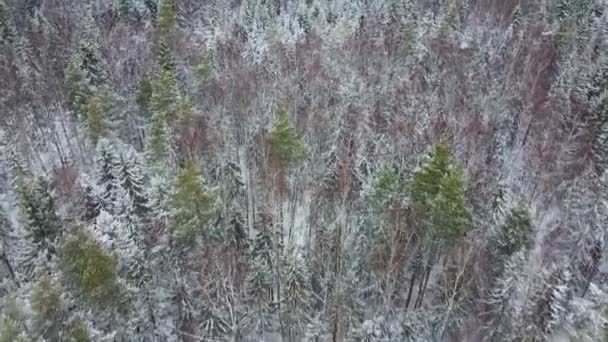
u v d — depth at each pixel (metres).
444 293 38.22
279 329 40.28
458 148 47.59
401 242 37.59
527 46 64.00
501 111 56.53
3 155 58.06
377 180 38.28
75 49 75.75
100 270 31.42
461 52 64.50
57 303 28.55
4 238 44.50
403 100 56.59
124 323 33.38
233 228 41.41
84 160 60.62
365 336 34.47
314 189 49.44
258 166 52.03
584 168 46.50
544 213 45.62
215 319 36.06
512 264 36.22
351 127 52.16
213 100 61.78
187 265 39.78
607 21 68.56
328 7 90.56
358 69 67.06
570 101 53.34
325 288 38.94
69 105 61.78
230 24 86.75
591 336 31.95
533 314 34.47
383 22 77.06
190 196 37.69
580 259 40.12
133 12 89.19
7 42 76.44
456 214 33.56
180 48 74.50
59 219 43.47
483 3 78.81
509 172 50.81
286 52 70.38
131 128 61.81
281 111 45.47
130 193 45.03
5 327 26.55
